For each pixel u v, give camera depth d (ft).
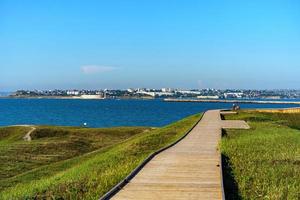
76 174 72.79
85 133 173.47
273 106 597.93
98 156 104.22
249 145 95.09
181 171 61.16
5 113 488.44
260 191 52.37
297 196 50.31
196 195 46.80
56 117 420.77
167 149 86.53
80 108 626.64
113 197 45.96
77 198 50.83
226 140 102.63
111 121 365.81
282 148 91.40
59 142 144.87
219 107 637.30
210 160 71.67
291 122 197.47
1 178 94.73
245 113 225.35
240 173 62.39
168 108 627.46
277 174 63.00
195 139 106.42
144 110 562.66
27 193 57.67
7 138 171.83
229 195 48.55
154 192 48.19
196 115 219.00
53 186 59.57
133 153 97.04
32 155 122.83
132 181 54.08
